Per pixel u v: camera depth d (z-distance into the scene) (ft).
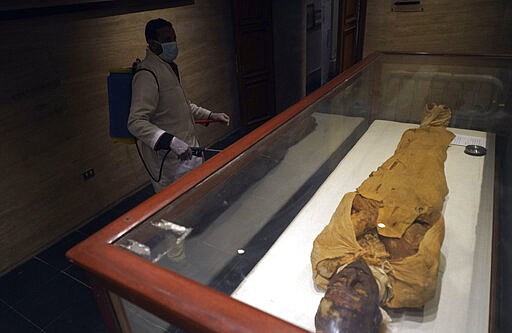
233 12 11.73
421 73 7.84
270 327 1.86
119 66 8.76
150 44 6.24
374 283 3.06
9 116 6.92
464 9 9.37
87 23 7.88
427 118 7.29
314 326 2.92
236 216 3.98
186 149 5.72
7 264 7.38
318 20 20.31
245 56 12.57
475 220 4.76
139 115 5.80
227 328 1.88
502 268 3.97
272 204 4.66
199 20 10.83
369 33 10.79
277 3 13.07
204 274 3.18
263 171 4.53
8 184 7.14
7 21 6.54
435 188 4.53
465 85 7.42
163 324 2.40
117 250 2.52
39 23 7.06
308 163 5.63
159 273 2.27
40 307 6.52
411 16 10.03
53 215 8.07
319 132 5.84
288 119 5.16
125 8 8.58
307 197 5.39
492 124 7.15
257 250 4.18
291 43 13.57
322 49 19.34
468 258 4.14
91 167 8.67
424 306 3.49
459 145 6.63
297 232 4.62
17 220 7.41
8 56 6.68
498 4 9.01
